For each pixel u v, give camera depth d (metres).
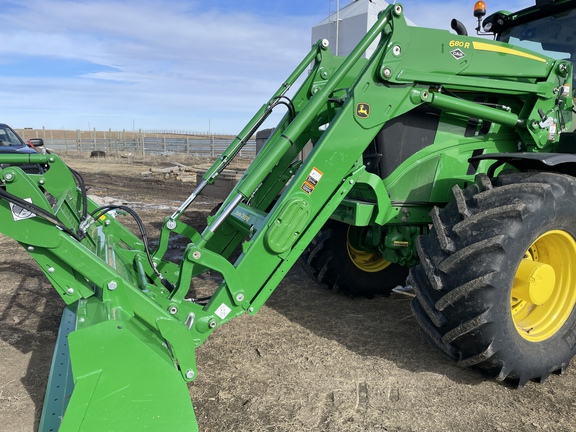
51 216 2.17
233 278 2.56
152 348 2.07
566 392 2.77
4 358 3.13
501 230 2.52
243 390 2.74
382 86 2.76
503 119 3.19
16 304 4.09
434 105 2.95
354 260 4.32
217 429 2.38
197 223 7.66
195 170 16.62
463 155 3.33
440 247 2.70
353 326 3.70
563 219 2.70
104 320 2.05
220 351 3.23
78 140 31.36
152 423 2.06
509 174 2.79
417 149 3.23
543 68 3.33
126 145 30.47
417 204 3.27
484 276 2.49
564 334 2.90
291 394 2.71
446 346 2.77
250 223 3.07
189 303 2.56
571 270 2.92
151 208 9.20
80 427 1.97
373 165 3.21
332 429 2.39
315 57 3.71
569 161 2.63
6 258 5.57
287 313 3.96
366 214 3.11
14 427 2.41
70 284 2.35
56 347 2.71
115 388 2.00
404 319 3.87
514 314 3.01
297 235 2.65
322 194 2.69
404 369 3.01
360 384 2.82
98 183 13.62
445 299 2.62
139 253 3.26
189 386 2.78
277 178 3.71
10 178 2.12
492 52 3.09
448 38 2.91
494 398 2.69
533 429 2.40
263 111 3.44
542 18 4.13
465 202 2.71
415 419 2.48
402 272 4.42
